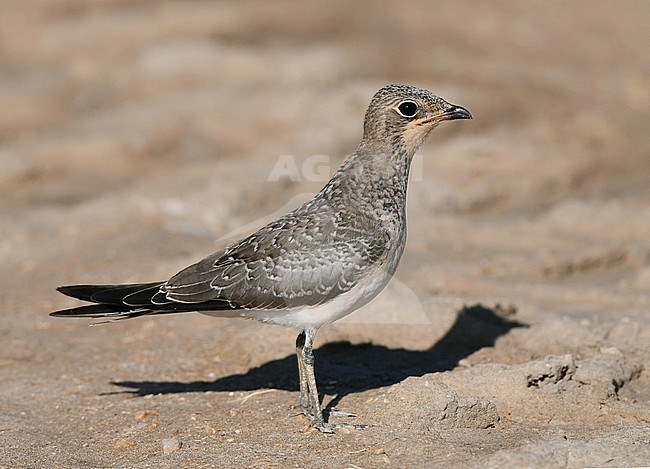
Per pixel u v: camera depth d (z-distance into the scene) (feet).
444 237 63.62
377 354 44.62
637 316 48.47
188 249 61.05
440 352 44.96
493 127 82.53
